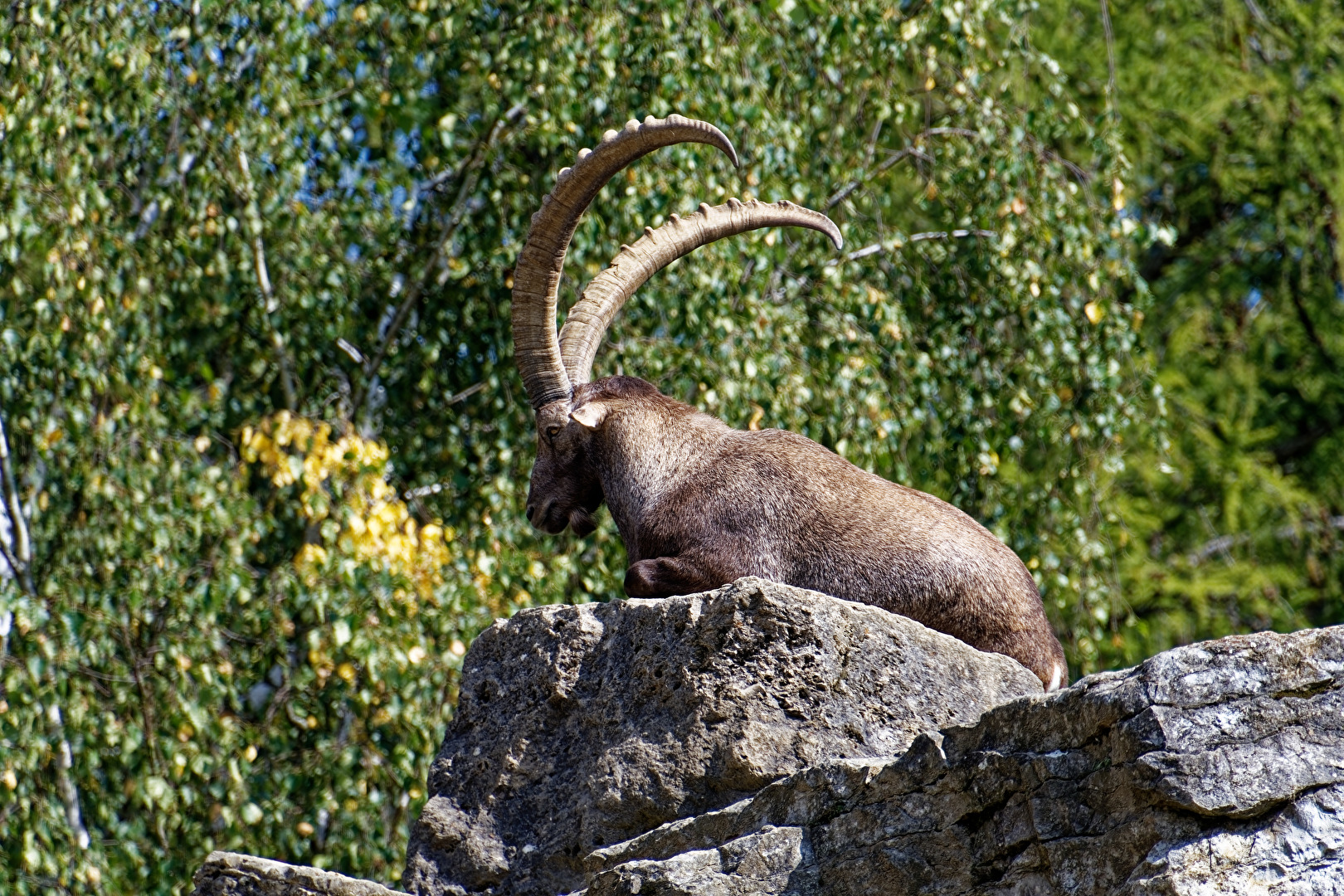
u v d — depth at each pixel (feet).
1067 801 51.98
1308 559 207.62
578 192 75.46
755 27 130.72
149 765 115.85
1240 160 220.02
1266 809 49.03
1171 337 212.64
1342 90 209.26
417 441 134.10
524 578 121.90
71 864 114.62
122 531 116.57
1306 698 50.31
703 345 123.13
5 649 118.83
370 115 132.57
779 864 56.70
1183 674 50.88
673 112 126.00
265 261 133.80
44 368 121.39
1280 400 222.69
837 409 128.06
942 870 54.19
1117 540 172.96
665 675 64.54
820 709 62.64
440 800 68.64
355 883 65.16
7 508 126.52
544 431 76.38
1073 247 137.08
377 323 138.82
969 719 64.28
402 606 116.06
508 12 132.77
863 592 68.03
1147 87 209.15
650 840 60.85
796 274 137.08
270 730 122.72
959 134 139.44
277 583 121.60
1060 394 140.87
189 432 138.82
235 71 128.98
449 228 132.05
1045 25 199.82
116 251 120.57
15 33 119.55
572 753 66.54
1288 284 221.66
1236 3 211.82
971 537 68.95
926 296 141.28
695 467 72.43
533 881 65.05
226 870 66.08
